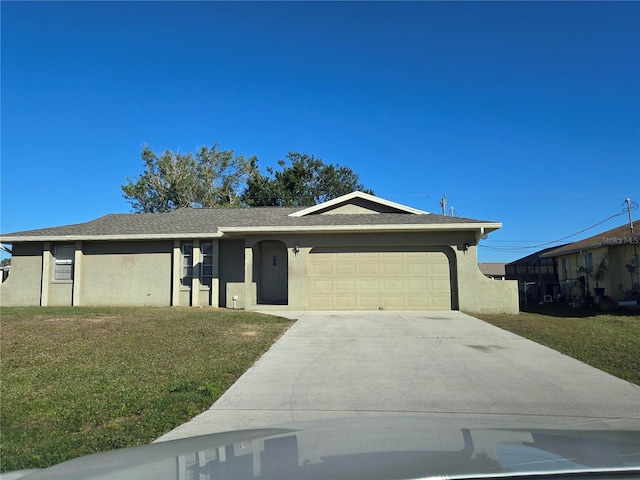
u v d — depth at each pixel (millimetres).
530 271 29906
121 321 12688
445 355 8844
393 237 16625
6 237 18859
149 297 18828
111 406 5723
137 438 4719
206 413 5645
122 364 7918
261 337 10609
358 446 2326
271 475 1964
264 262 19109
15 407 5691
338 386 6801
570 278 27078
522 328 12156
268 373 7555
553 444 2332
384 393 6449
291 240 16844
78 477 2254
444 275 16516
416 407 5840
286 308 16562
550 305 23688
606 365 8023
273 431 2867
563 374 7438
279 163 44625
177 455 2447
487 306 16125
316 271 16797
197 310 16234
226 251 18672
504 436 2514
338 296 16641
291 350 9320
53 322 12477
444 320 13641
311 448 2330
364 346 9727
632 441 2406
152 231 18719
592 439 2449
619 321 15297
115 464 2395
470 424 2916
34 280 19203
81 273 19062
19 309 16281
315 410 5750
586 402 6031
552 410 5727
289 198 42938
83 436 4773
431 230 16297
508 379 7152
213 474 2047
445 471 1905
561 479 1873
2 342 9734
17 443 4570
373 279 16641
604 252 22219
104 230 19172
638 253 20219
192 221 20078
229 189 43625
